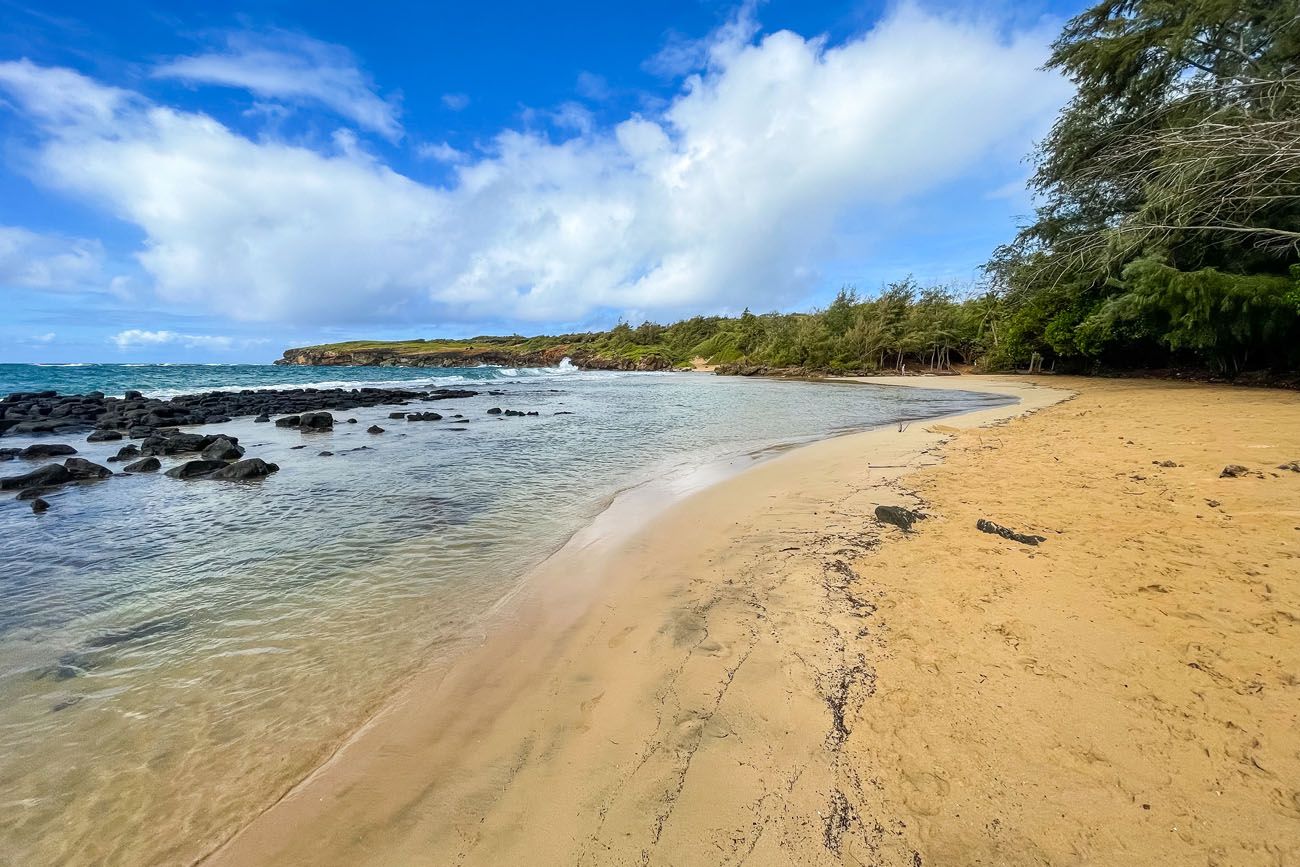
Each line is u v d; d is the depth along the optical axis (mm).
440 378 55156
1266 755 2379
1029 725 2705
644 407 24047
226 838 2496
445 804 2574
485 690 3467
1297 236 16469
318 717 3326
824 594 4383
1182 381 22531
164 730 3264
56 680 3799
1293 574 3912
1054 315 29688
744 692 3203
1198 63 21203
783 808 2383
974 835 2164
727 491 7949
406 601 4887
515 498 8406
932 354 54938
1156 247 19906
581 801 2518
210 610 4812
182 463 10914
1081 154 24891
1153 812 2180
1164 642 3275
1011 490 6938
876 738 2730
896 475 8273
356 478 9961
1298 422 9680
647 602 4520
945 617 3838
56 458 12500
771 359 67062
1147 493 6234
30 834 2559
